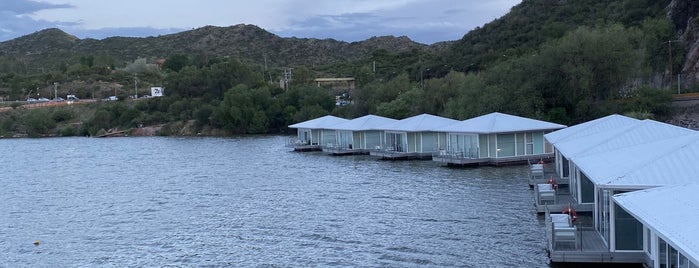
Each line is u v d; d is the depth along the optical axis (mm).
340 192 43094
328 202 39281
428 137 62406
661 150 21969
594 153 27500
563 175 39156
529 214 32094
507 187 40781
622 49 69625
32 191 51562
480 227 29969
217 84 139750
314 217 34688
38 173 65750
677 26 88250
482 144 53562
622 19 103188
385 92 104125
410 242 28047
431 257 25453
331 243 28688
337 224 32562
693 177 19484
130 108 135375
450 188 41656
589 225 26609
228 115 122375
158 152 86812
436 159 57625
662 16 94188
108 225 35500
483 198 37188
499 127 53469
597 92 71812
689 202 15695
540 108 70312
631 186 20000
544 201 31531
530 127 54000
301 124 82750
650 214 15984
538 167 40938
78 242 31562
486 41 129875
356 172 53844
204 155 78750
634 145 24891
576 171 30734
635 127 30828
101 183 55000
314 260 26000
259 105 123438
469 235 28625
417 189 42219
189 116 131125
